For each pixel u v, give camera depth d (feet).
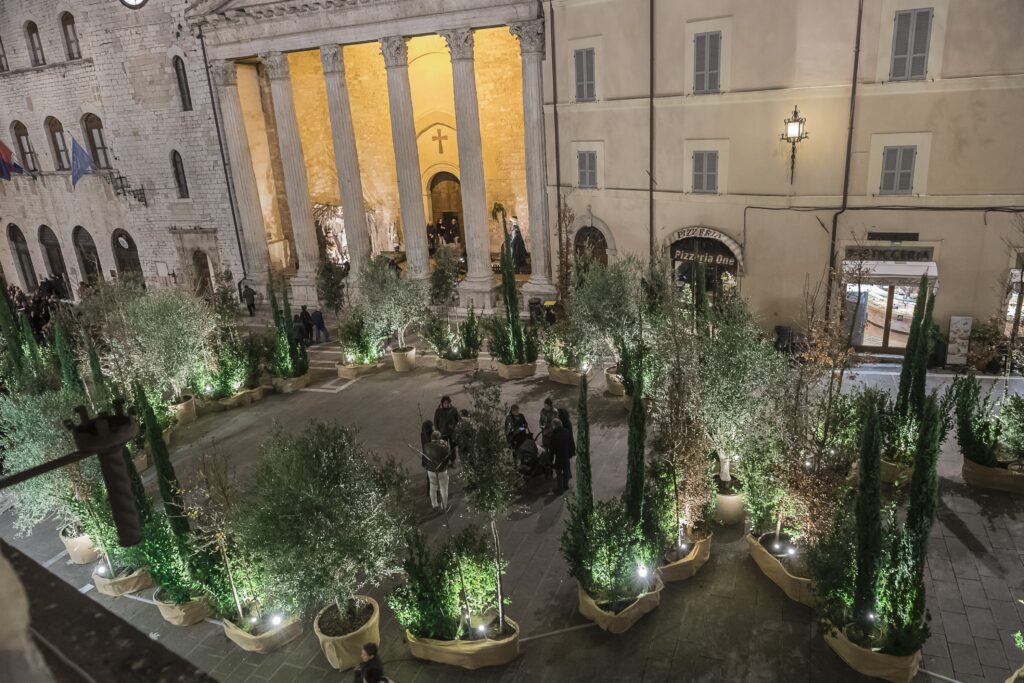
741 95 66.80
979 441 45.19
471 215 89.10
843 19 60.75
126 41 101.40
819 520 34.76
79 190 118.01
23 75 114.83
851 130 62.85
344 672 34.12
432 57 107.04
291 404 68.03
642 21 71.61
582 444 35.04
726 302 50.80
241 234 104.12
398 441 58.03
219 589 36.68
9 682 2.51
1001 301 59.72
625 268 63.16
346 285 88.02
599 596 36.22
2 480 10.39
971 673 31.65
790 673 32.17
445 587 34.19
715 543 41.65
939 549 39.86
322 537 31.04
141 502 37.24
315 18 87.76
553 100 82.12
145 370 60.39
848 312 66.90
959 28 57.98
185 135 102.68
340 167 93.71
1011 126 58.54
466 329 73.05
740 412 39.40
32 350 62.95
